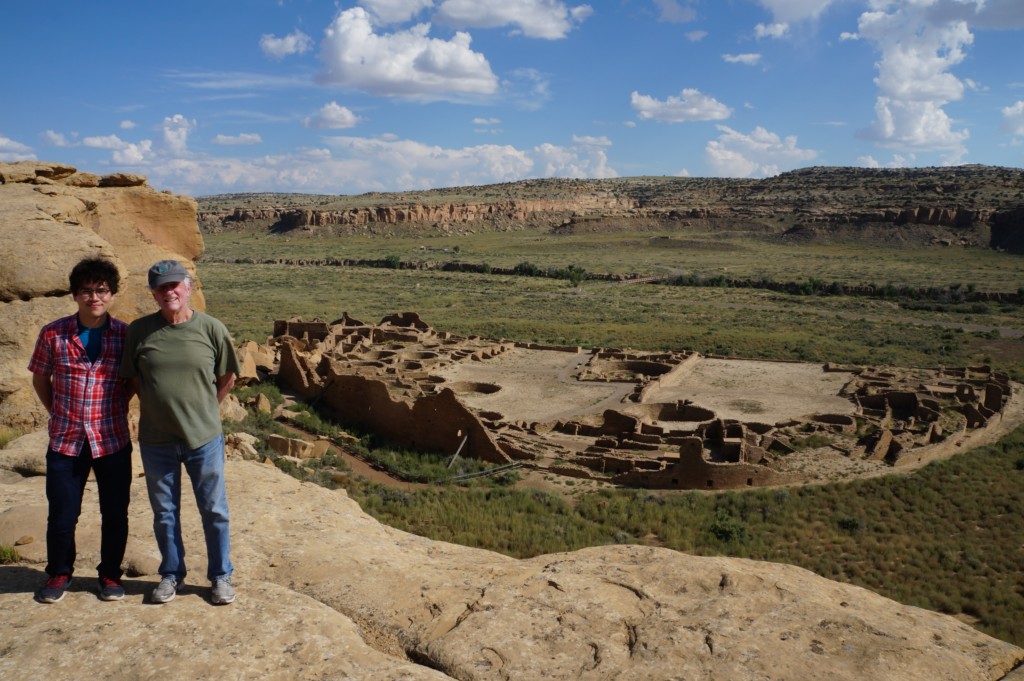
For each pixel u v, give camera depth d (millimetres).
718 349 86812
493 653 6266
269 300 130125
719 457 45594
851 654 6109
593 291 144750
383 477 41781
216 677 5688
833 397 62312
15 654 5906
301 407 52312
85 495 10008
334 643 6285
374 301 130625
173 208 29703
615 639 6441
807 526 35312
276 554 8188
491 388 64250
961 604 27297
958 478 41281
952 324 105875
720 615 6723
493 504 36688
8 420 18391
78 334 6926
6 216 21344
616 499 38531
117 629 6293
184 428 6691
